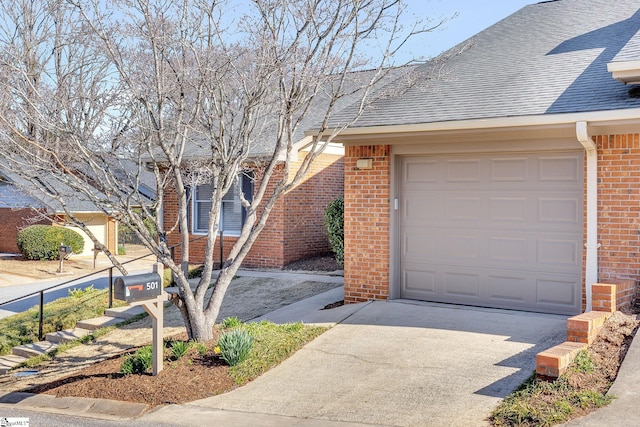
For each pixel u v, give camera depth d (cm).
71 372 936
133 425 654
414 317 942
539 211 959
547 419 559
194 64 849
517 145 956
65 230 2388
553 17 1321
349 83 1464
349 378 730
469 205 1021
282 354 817
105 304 1312
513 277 984
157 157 1402
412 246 1074
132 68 878
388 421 609
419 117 973
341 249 1430
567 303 938
